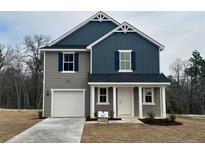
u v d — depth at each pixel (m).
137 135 12.79
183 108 45.03
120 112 21.20
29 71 49.56
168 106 44.50
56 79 21.64
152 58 21.45
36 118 21.14
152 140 11.53
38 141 11.20
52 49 21.61
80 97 21.61
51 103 21.45
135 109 21.23
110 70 21.28
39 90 48.72
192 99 47.31
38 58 49.28
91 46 21.36
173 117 18.11
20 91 49.97
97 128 14.94
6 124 16.95
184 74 55.19
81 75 21.77
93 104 19.86
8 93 50.47
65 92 21.66
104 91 21.50
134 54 21.41
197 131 14.19
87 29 23.70
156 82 19.67
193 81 51.41
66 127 15.29
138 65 21.38
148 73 21.31
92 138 11.95
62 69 21.70
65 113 21.45
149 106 21.30
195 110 46.41
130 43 21.53
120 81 19.72
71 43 23.42
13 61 50.16
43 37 49.91
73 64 21.88
